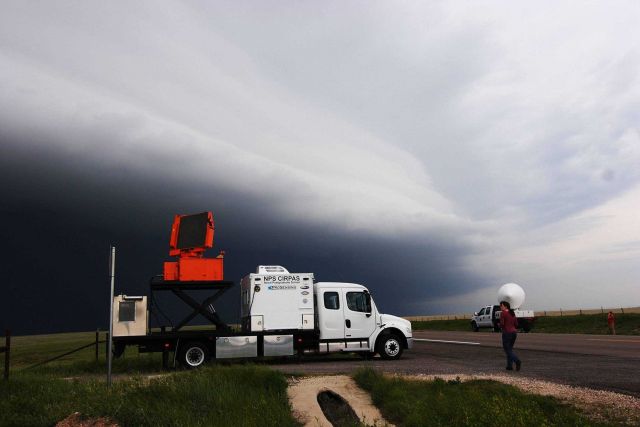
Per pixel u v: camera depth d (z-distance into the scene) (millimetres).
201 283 19797
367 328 20688
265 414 9688
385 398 11188
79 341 54219
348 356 23312
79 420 9555
